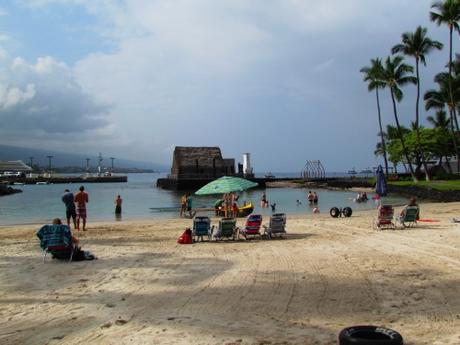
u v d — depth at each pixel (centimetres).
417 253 1189
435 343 561
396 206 3238
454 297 782
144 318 693
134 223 2262
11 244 1494
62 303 787
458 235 1477
